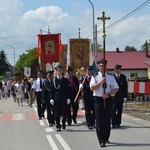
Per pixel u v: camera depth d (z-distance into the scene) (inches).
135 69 2290.8
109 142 418.9
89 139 450.6
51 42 1075.3
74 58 1061.1
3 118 736.3
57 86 514.0
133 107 924.6
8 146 425.4
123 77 536.1
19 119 707.4
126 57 2374.5
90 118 532.7
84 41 1062.4
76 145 413.7
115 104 536.1
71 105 606.2
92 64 541.0
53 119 583.8
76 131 518.6
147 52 2395.4
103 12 420.5
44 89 579.5
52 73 584.4
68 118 577.3
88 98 526.3
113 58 2362.2
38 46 1082.1
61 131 522.9
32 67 2460.6
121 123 601.6
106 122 401.4
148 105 986.7
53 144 424.5
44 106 689.6
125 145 404.2
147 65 2182.6
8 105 1173.7
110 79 401.7
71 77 589.6
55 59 1080.2
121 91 534.3
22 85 1139.9
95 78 399.5
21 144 434.9
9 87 1843.0
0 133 526.0
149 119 646.5
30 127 580.7
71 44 1060.5
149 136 464.1
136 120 609.9
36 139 465.1
